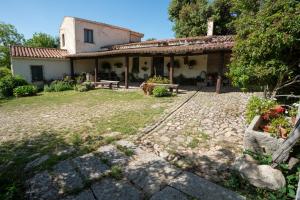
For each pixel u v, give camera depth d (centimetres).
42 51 1617
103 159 346
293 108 386
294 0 345
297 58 362
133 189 265
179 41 1470
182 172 299
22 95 1176
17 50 1462
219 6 1962
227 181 273
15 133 512
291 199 236
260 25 375
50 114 711
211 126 498
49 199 253
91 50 1819
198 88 1180
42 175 304
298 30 316
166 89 979
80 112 714
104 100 927
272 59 367
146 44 1625
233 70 460
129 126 522
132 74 1688
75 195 258
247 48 393
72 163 335
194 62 1379
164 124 527
